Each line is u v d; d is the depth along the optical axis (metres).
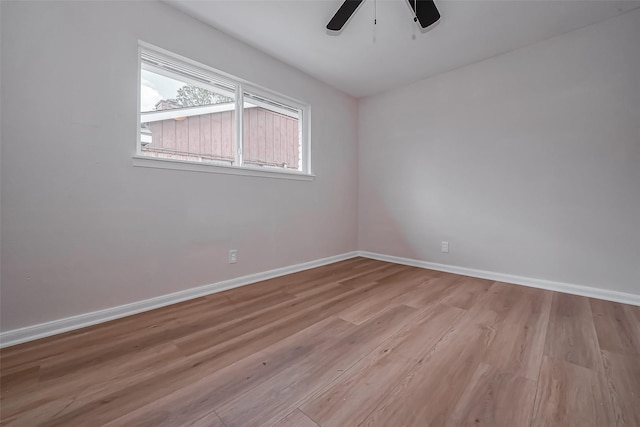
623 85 2.10
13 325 1.49
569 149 2.33
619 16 2.11
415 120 3.33
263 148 2.80
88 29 1.70
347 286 2.53
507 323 1.74
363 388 1.13
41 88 1.55
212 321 1.78
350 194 3.82
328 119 3.44
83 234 1.70
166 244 2.06
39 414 0.99
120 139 1.83
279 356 1.37
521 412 0.99
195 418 0.97
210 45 2.27
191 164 2.17
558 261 2.40
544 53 2.44
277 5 2.03
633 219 2.08
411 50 2.62
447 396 1.08
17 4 1.48
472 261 2.90
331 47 2.58
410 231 3.41
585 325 1.71
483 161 2.81
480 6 2.01
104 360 1.34
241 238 2.54
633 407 1.02
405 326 1.70
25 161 1.51
